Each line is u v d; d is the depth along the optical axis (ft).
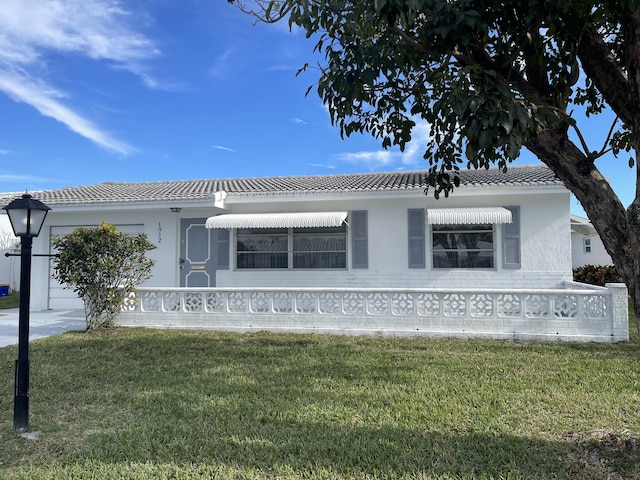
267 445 17.43
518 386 24.20
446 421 19.54
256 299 42.22
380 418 19.99
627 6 12.19
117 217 56.80
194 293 43.34
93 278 40.81
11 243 87.56
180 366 29.04
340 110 18.17
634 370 27.22
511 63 16.06
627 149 20.31
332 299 40.78
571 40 15.62
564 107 16.72
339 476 15.25
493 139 12.52
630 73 12.92
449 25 13.16
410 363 29.32
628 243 13.62
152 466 15.99
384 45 16.52
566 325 36.65
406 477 15.02
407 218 50.60
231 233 53.88
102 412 21.17
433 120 20.49
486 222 45.98
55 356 31.94
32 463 16.46
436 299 39.06
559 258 47.44
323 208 52.34
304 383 25.13
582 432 18.24
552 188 46.16
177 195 53.88
